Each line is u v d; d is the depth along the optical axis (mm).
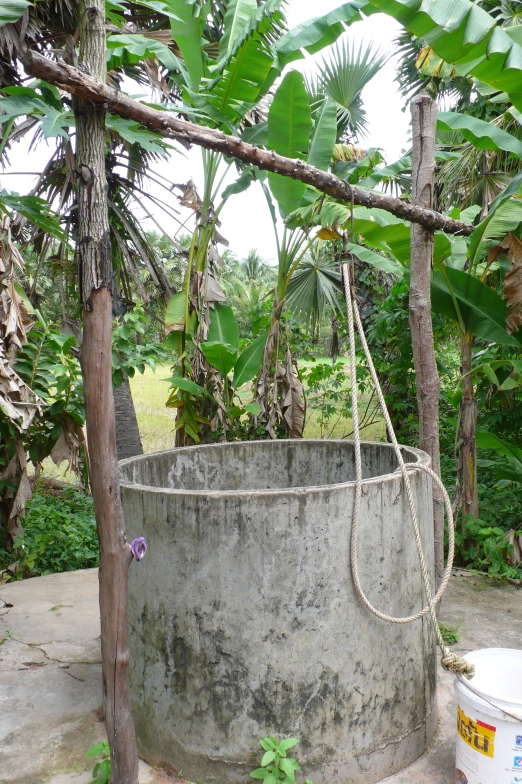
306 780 2340
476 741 2213
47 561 5055
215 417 6078
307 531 2320
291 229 5676
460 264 5125
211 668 2371
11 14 1794
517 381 5035
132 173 7320
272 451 3936
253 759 2350
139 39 4203
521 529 5344
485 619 4000
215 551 2336
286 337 6543
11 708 2979
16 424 4281
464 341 5016
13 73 4785
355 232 4480
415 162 3686
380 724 2488
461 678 2307
